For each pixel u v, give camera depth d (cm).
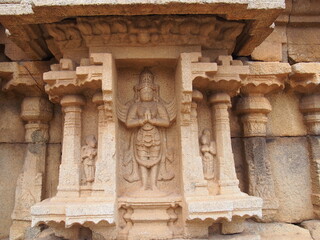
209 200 239
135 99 285
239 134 352
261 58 349
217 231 264
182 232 249
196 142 265
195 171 254
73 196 251
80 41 266
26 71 319
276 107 359
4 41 343
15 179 341
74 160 262
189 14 244
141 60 268
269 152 348
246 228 298
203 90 287
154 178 270
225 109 285
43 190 325
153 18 244
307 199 343
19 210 311
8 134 346
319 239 308
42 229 309
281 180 343
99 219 227
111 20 243
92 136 274
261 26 250
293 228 319
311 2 350
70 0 208
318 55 368
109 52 260
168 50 263
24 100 336
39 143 332
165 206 254
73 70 261
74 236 254
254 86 323
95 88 265
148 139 273
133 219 250
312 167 347
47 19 228
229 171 270
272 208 321
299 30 369
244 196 254
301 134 357
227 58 267
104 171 249
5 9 218
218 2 210
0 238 326
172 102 283
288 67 321
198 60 256
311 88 337
